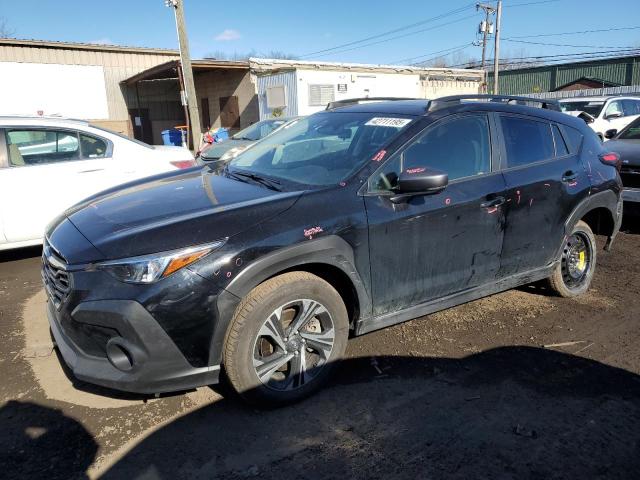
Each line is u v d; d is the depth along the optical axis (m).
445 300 3.67
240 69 22.05
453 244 3.54
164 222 2.80
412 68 24.09
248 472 2.54
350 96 21.39
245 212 2.86
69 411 3.01
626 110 15.74
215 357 2.75
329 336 3.14
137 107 24.36
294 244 2.84
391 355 3.65
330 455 2.66
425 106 3.74
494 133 3.85
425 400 3.13
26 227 5.46
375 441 2.77
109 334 2.63
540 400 3.15
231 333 2.77
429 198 3.38
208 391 3.21
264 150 4.15
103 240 2.75
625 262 5.78
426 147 3.48
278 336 2.93
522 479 2.51
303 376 3.09
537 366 3.54
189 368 2.71
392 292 3.35
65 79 22.17
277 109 20.81
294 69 19.73
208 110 25.09
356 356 3.63
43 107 21.81
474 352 3.71
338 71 20.88
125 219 2.97
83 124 5.92
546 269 4.30
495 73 35.06
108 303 2.58
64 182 5.65
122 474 2.52
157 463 2.59
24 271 5.50
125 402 3.09
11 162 5.43
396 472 2.55
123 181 6.00
